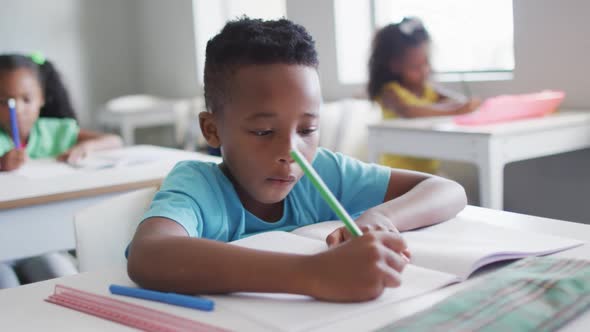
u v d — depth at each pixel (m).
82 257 1.07
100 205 1.10
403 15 3.50
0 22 5.36
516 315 0.54
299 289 0.62
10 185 1.59
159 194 0.87
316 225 0.96
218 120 0.87
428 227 0.89
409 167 2.87
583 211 2.67
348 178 1.04
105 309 0.64
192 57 5.30
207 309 0.61
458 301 0.57
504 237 0.81
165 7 5.53
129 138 4.91
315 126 0.82
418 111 2.72
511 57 2.96
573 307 0.55
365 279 0.60
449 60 3.28
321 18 3.88
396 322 0.54
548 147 2.24
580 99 2.57
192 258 0.66
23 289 0.73
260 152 0.80
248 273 0.63
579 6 2.53
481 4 3.08
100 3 5.79
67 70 5.66
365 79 3.19
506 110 2.25
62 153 2.08
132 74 5.98
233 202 0.94
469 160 2.16
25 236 1.45
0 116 2.18
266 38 0.80
